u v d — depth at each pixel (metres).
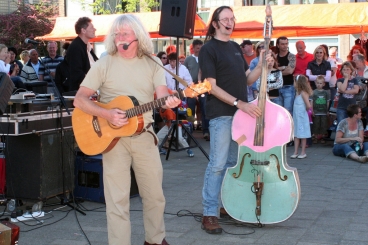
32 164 5.55
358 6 10.84
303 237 4.66
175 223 5.14
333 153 8.82
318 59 10.34
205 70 4.78
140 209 5.67
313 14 10.97
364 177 7.11
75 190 6.00
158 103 3.77
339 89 9.55
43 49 17.47
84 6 18.72
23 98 5.30
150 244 4.20
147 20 12.01
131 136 3.90
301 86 8.58
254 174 4.84
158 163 4.03
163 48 17.16
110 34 3.89
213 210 4.87
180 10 7.76
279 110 4.76
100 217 5.42
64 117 5.73
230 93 4.86
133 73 3.94
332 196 6.09
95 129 3.96
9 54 8.75
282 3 16.84
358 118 8.59
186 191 6.46
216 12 4.86
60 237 4.82
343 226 4.95
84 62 6.97
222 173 5.16
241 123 4.83
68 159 5.85
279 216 4.82
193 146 8.86
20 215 5.43
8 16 18.22
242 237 4.70
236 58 4.91
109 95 3.98
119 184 3.91
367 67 10.23
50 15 19.00
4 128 5.20
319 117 10.10
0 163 5.84
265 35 4.84
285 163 4.82
